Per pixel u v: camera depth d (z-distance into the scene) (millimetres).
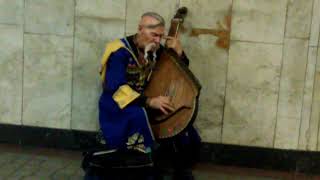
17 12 4477
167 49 3625
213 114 4426
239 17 4242
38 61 4547
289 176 4391
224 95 4383
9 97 4641
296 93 4309
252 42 4266
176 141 3652
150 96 3596
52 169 4273
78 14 4414
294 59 4258
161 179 3682
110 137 3465
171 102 3484
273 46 4254
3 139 4719
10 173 4133
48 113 4637
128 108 3430
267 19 4219
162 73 3598
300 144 4402
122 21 4375
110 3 4359
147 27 3482
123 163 3439
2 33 4531
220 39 4293
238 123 4422
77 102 4586
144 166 3463
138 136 3449
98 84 4527
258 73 4312
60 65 4531
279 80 4301
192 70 4367
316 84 4277
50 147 4703
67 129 4652
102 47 4445
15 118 4676
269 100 4348
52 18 4453
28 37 4512
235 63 4316
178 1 4277
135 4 4332
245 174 4383
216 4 4242
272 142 4426
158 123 3531
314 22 4184
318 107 4316
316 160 4418
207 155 4520
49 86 4582
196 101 3398
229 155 4496
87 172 3516
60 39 4480
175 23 3904
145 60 3566
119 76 3467
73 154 4625
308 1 4164
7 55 4566
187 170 3750
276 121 4379
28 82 4598
